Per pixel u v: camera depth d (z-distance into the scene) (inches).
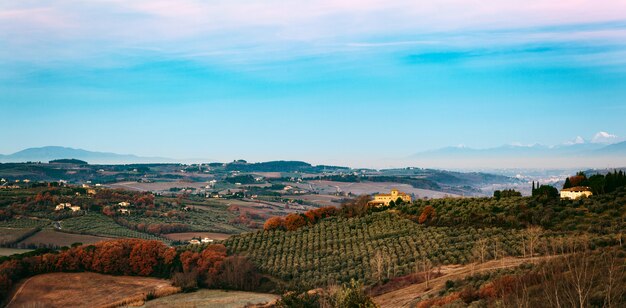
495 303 2600.9
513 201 5388.8
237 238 6269.7
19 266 4923.7
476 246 4288.9
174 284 4913.9
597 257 3021.7
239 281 4840.1
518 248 4005.9
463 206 5595.5
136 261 5251.0
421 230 5206.7
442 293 3253.0
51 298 4601.4
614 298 2320.4
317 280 4623.5
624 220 4200.3
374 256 4827.8
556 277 2667.3
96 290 4798.2
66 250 5442.9
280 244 5856.3
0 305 4436.5
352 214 6594.5
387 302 3553.2
